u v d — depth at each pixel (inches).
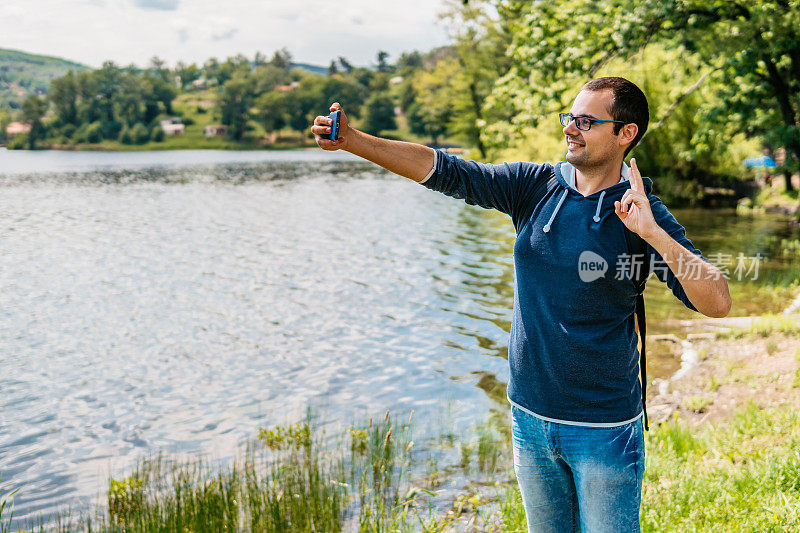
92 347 456.8
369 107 6948.8
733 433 212.4
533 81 561.0
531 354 87.0
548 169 88.7
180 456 275.1
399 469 231.5
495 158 1218.6
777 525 140.6
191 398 351.3
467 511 192.2
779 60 616.4
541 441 88.0
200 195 1740.9
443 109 3538.4
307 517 190.9
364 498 206.7
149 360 423.5
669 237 76.6
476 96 2292.1
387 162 87.5
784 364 296.8
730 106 701.9
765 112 734.5
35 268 769.6
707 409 263.0
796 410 228.7
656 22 522.0
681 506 159.0
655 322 408.5
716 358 326.0
